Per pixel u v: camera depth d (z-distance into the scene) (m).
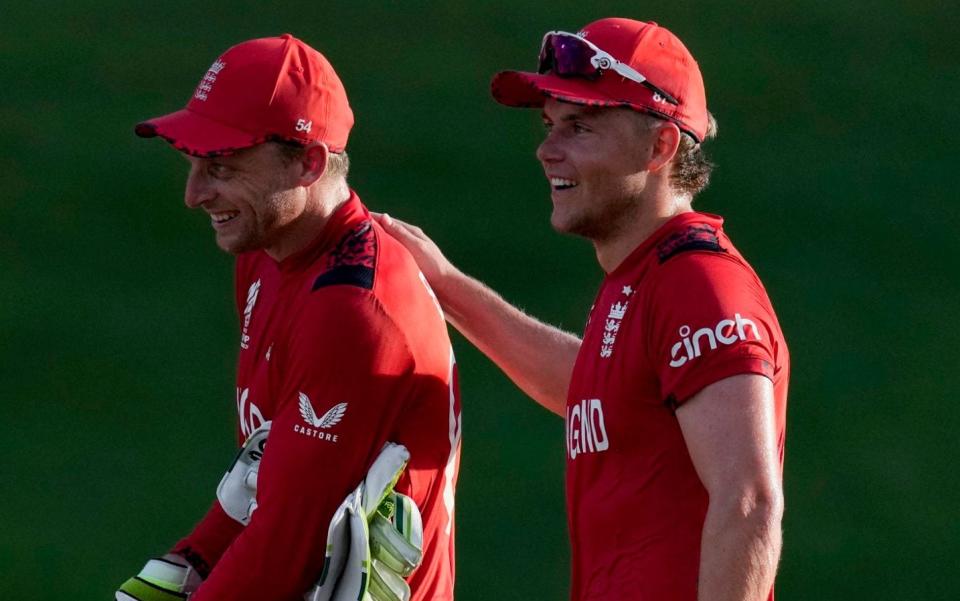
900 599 34.09
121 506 36.97
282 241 14.29
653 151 12.99
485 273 46.25
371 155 52.41
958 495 37.81
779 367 12.19
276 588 13.62
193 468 38.62
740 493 11.39
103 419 40.47
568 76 13.02
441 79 56.94
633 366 12.40
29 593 33.56
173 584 15.34
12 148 52.09
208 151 13.68
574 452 13.08
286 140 13.91
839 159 53.09
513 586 33.25
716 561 11.36
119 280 46.53
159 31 59.44
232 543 14.39
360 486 13.62
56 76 56.28
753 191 51.22
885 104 56.28
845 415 41.12
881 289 46.88
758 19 61.31
